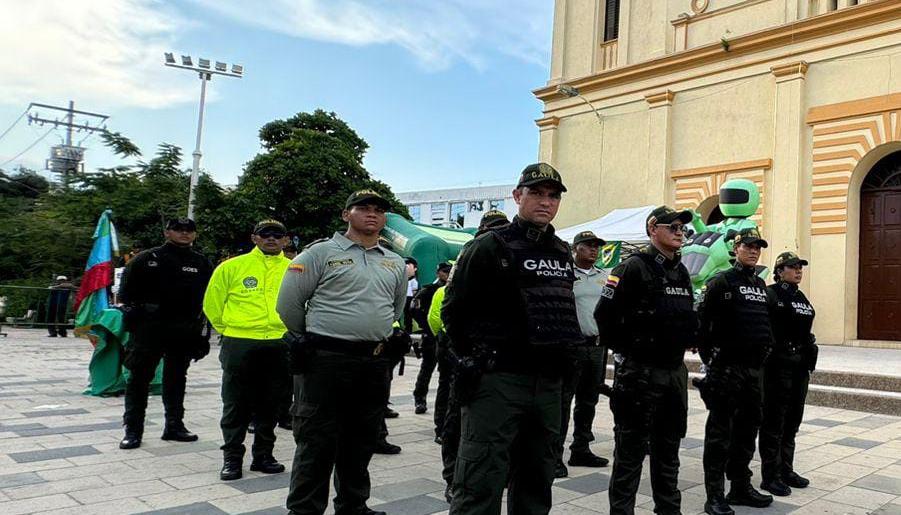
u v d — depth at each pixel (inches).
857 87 578.9
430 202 2130.9
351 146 1127.0
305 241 935.7
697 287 476.7
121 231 901.8
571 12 831.7
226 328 204.1
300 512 150.5
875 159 581.6
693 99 693.9
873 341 558.3
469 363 122.5
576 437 231.5
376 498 185.3
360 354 155.6
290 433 267.1
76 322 331.0
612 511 158.4
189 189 925.2
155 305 232.5
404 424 292.8
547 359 123.8
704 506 186.4
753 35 638.5
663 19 730.2
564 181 807.1
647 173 719.1
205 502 174.9
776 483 200.8
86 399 317.7
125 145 974.4
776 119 621.9
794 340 203.3
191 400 327.0
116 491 181.6
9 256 915.4
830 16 589.3
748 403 184.5
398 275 168.4
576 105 800.3
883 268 576.1
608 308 160.4
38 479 190.2
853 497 197.8
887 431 298.0
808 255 595.2
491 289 124.6
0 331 640.4
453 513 122.6
